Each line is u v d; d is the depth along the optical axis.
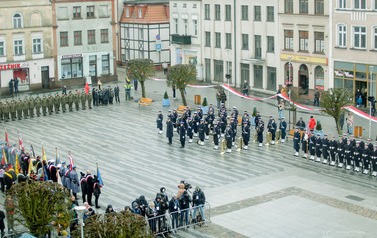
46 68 76.25
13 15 72.19
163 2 86.50
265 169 42.09
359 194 36.84
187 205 32.44
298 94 58.00
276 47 68.38
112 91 65.75
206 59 78.94
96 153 46.50
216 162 43.91
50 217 28.89
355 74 60.09
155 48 86.31
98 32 79.62
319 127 47.62
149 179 40.12
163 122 56.50
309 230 31.39
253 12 70.50
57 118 59.34
